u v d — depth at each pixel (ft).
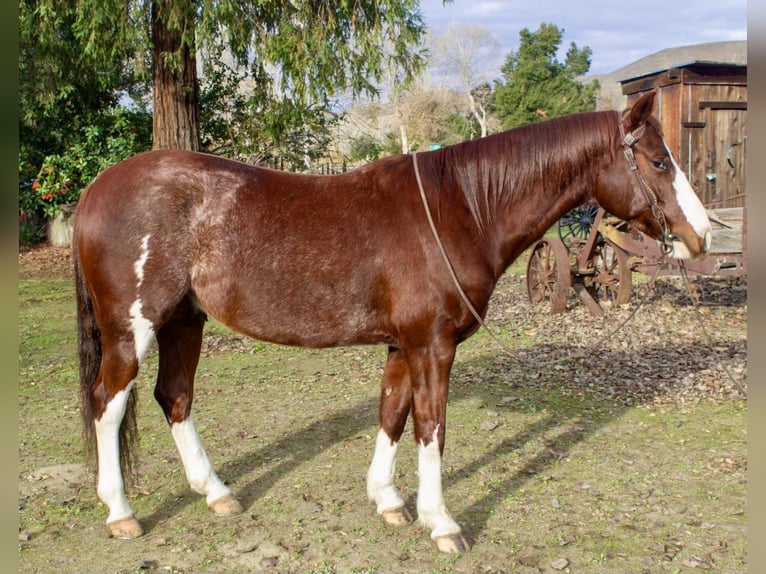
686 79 31.07
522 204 10.21
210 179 10.03
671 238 10.15
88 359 10.41
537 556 9.62
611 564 9.40
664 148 10.07
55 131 45.42
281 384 18.58
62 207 43.91
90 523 10.61
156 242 9.72
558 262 25.96
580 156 10.24
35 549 9.76
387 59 30.83
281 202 10.02
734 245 22.72
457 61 149.38
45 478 12.29
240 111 44.06
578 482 12.13
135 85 47.21
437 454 9.91
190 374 11.25
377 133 97.76
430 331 9.72
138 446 11.26
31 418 15.69
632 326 24.40
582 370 19.40
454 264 9.68
